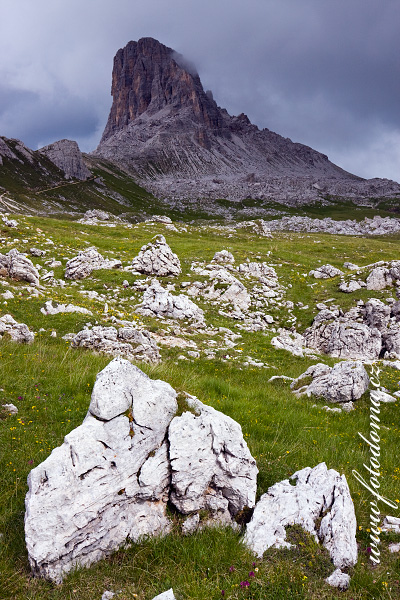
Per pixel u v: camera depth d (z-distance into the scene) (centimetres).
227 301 4803
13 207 15375
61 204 18775
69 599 644
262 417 1498
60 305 3083
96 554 735
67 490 711
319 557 739
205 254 6750
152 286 4284
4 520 781
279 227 18762
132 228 9212
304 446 1277
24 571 687
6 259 3741
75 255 5662
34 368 1580
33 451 1011
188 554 734
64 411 1269
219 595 651
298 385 2180
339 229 18138
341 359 3186
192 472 826
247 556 732
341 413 1783
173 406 884
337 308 4788
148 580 693
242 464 869
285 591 666
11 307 2878
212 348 3058
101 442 787
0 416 1182
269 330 4184
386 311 4212
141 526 789
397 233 17400
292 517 820
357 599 679
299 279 5988
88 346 2270
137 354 2334
